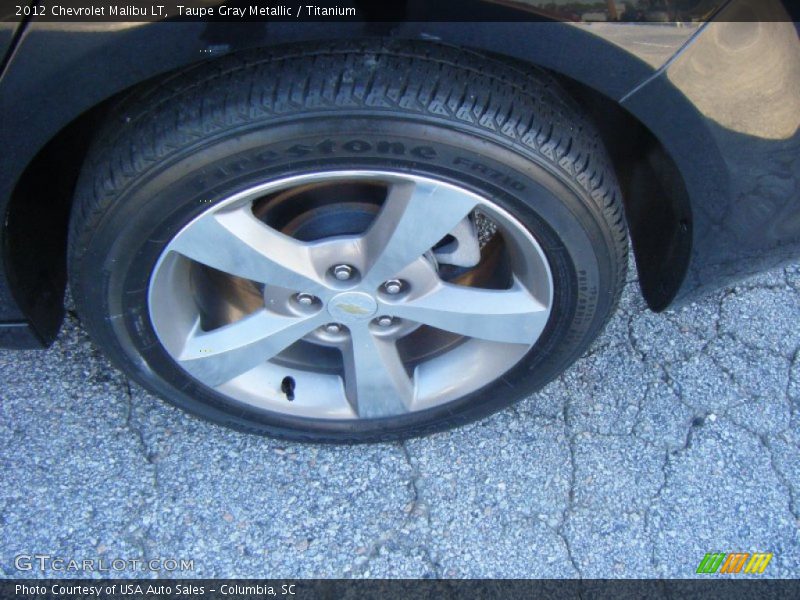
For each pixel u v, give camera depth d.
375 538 2.04
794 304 2.46
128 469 2.11
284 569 1.99
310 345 2.07
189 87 1.42
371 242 1.65
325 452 2.17
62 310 1.95
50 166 1.74
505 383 1.98
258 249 1.61
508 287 1.86
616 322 2.42
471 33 1.33
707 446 2.21
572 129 1.54
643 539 2.06
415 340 2.07
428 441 2.20
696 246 1.75
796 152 1.57
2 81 1.35
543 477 2.15
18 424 2.16
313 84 1.38
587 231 1.62
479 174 1.50
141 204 1.49
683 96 1.45
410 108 1.40
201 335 1.83
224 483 2.11
